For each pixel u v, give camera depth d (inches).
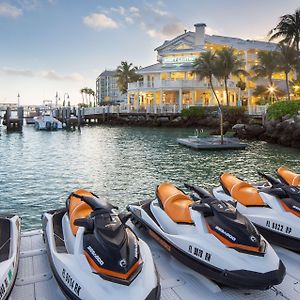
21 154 1018.1
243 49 2476.6
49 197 512.4
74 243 158.4
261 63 2166.6
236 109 1838.1
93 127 2383.1
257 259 155.0
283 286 165.0
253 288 150.1
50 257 163.8
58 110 2856.8
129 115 2490.2
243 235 160.2
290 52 1827.0
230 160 856.3
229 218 167.6
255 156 926.4
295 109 1216.2
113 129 2165.4
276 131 1218.6
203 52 2244.1
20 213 438.9
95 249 143.2
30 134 1846.7
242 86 2407.7
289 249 197.8
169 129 2060.8
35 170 737.6
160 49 2588.6
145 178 641.6
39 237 219.8
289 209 199.3
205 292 160.1
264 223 202.4
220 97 2383.1
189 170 722.2
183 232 181.0
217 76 2046.0
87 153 1023.6
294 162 820.0
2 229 184.4
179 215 189.9
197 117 2128.4
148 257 151.5
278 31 1779.0
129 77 3649.1
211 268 160.1
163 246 188.7
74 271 142.3
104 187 571.5
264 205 211.3
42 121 2222.0
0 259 163.6
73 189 559.2
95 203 163.6
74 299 137.4
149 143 1290.6
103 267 137.1
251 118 1702.8
